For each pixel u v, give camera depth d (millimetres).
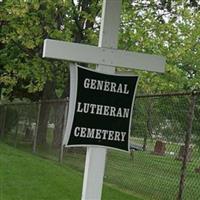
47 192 9477
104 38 6062
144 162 10430
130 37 19031
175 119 9211
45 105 16719
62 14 19953
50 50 5910
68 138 5887
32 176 11086
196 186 8984
